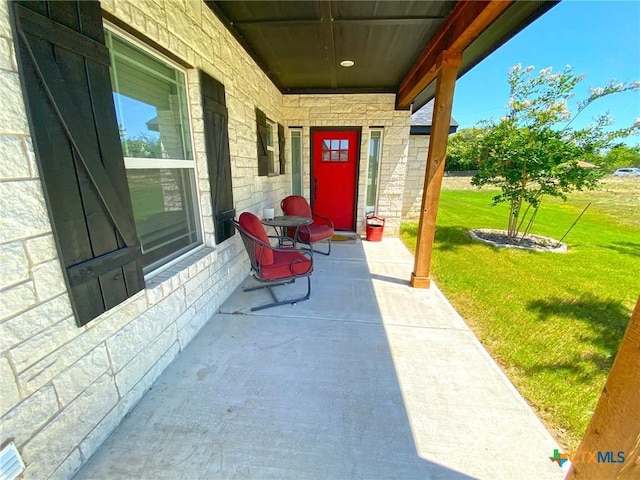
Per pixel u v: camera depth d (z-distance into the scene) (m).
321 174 5.23
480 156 5.14
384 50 3.01
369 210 5.36
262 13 2.32
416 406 1.54
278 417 1.46
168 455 1.26
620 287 3.14
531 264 3.88
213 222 2.32
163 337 1.74
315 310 2.57
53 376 1.07
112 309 1.34
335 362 1.88
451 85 2.50
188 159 2.11
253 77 3.20
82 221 1.14
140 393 1.55
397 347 2.05
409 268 3.69
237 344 2.05
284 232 4.58
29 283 0.97
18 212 0.93
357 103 4.72
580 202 8.88
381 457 1.27
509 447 1.32
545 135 4.36
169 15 1.70
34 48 0.93
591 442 0.84
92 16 1.14
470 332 2.26
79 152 1.11
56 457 1.10
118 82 1.45
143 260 1.70
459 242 4.95
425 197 2.87
